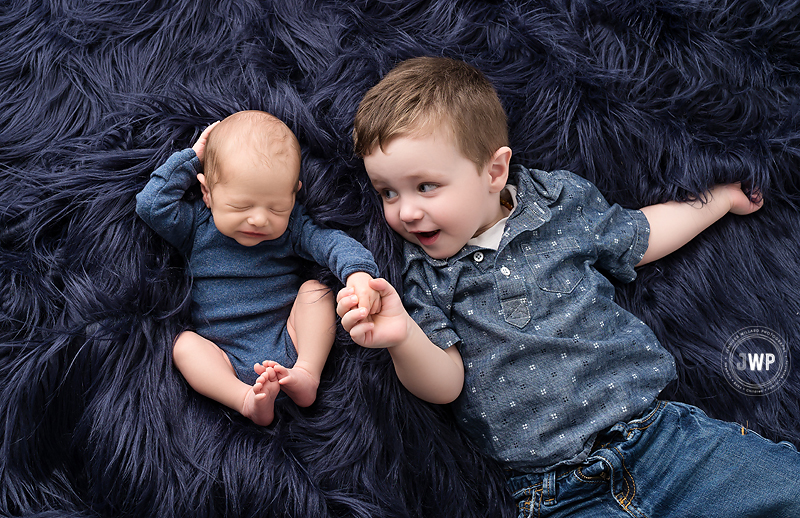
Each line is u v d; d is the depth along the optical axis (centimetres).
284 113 95
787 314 110
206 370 86
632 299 108
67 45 103
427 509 90
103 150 95
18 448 83
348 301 75
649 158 107
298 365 87
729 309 110
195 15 105
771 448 88
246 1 107
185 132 95
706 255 111
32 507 84
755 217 113
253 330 90
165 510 82
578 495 89
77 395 86
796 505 84
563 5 110
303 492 84
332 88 100
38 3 108
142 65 103
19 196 93
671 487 87
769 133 111
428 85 86
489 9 111
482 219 91
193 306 91
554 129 105
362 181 96
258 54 102
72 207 91
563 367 90
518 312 91
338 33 106
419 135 83
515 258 94
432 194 85
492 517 92
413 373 84
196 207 89
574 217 99
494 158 90
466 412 92
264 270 91
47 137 98
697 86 108
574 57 106
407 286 94
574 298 94
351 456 88
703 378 107
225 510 84
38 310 88
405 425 91
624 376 93
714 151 108
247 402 84
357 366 92
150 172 92
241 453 86
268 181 81
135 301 87
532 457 90
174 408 86
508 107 104
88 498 87
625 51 108
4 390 84
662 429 91
